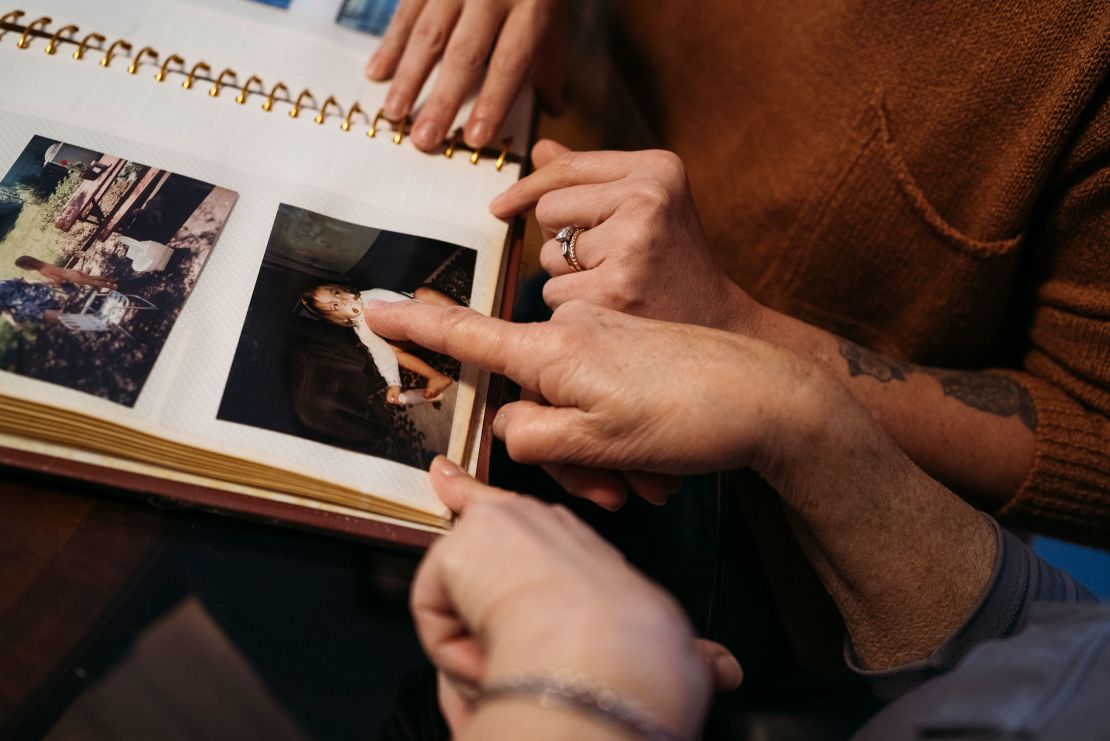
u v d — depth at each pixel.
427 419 0.51
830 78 0.78
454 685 0.37
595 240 0.59
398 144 0.66
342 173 0.61
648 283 0.58
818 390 0.48
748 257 0.89
